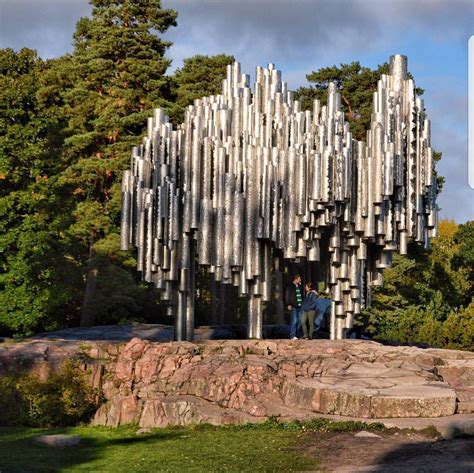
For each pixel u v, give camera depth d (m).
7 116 43.50
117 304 45.78
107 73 49.28
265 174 26.97
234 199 27.08
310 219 26.89
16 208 42.84
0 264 42.06
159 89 49.59
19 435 20.53
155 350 24.12
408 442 16.98
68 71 50.53
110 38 48.81
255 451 16.67
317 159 26.50
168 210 27.19
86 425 22.25
